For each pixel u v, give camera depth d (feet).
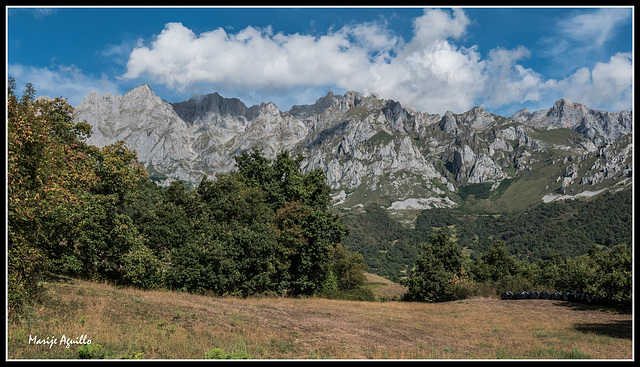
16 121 50.47
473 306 129.80
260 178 162.91
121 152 107.34
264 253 123.54
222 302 85.92
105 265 98.48
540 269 241.55
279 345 51.03
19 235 46.80
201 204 131.13
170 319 58.70
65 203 57.31
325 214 151.33
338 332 64.44
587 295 127.44
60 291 64.13
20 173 49.90
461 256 204.85
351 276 251.60
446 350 56.29
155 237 116.67
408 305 135.33
